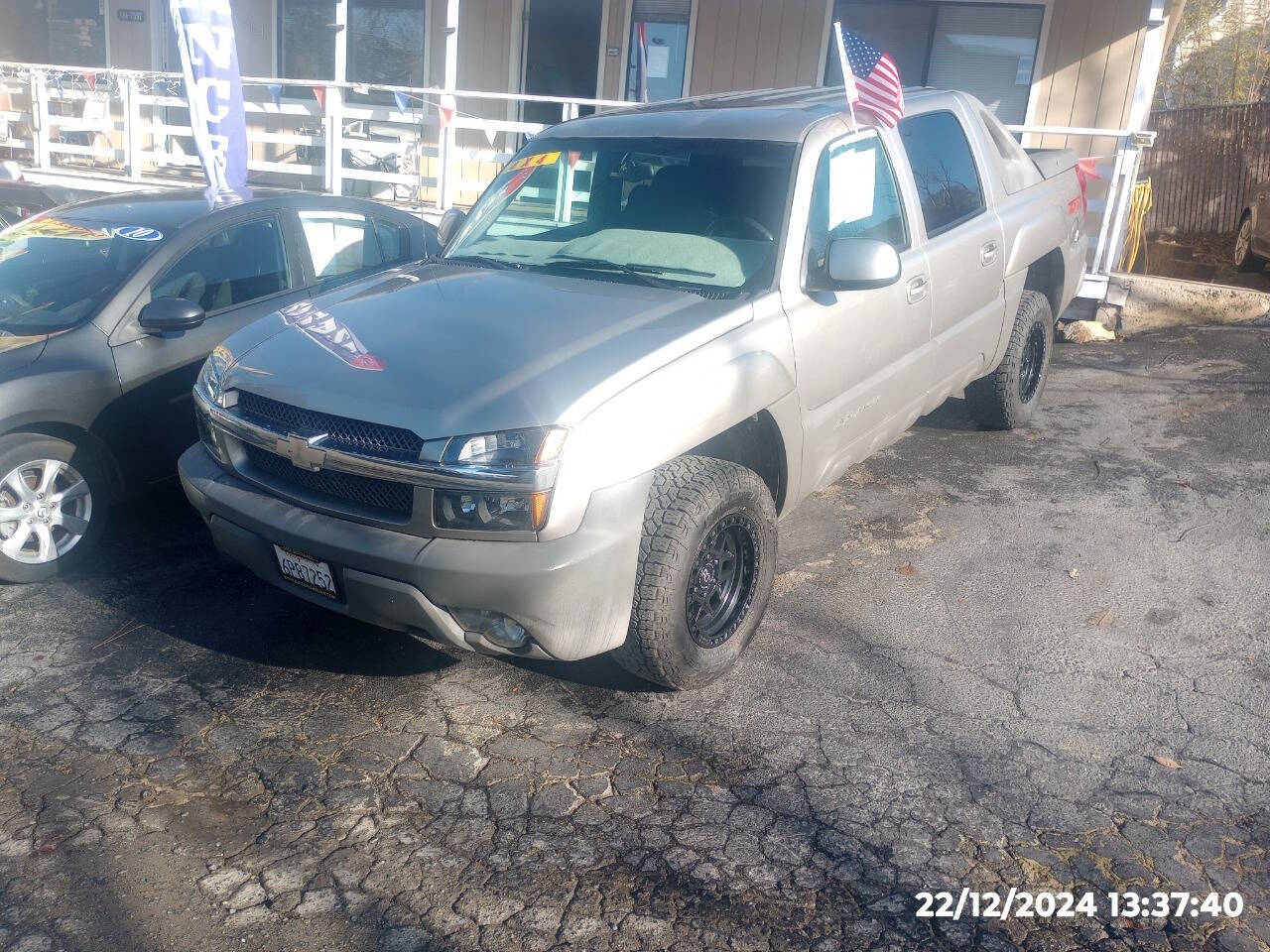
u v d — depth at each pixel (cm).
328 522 370
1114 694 410
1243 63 2506
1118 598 481
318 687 417
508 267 465
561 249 466
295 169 1155
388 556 352
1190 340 892
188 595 488
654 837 335
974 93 1145
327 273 608
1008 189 596
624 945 293
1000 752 376
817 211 445
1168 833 337
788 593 486
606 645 369
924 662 432
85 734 385
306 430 370
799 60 1178
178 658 436
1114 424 704
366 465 355
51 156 1349
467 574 343
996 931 299
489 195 520
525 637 361
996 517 565
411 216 675
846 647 443
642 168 472
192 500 417
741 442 436
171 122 1390
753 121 469
